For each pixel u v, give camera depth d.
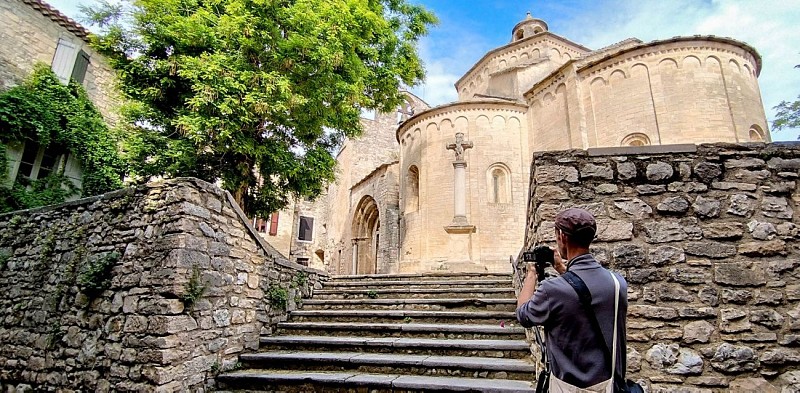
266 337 6.09
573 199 3.98
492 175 16.95
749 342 3.43
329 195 31.39
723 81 12.89
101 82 12.81
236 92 8.14
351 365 5.07
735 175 3.85
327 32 8.73
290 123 9.61
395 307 7.20
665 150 3.99
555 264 2.49
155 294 4.59
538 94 17.11
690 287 3.61
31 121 10.10
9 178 9.71
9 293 6.25
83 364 4.90
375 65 11.40
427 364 4.81
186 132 8.44
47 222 6.34
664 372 3.45
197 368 4.73
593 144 14.27
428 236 16.69
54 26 11.49
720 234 3.70
